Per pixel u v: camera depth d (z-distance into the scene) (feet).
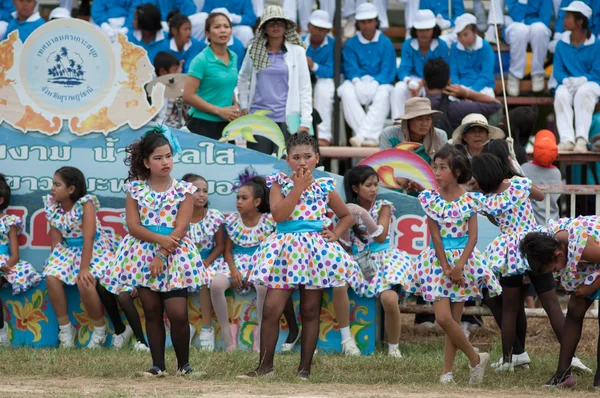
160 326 68.80
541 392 64.95
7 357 78.02
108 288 82.74
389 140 96.53
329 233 69.62
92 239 84.79
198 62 96.17
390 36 134.21
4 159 88.53
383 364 76.74
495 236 86.22
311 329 69.56
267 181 70.28
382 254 85.25
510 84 123.95
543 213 97.91
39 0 139.74
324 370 73.56
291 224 69.26
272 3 142.00
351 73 118.42
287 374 69.92
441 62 108.37
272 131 88.48
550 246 65.10
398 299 88.28
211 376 69.05
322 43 119.75
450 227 70.38
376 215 85.56
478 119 93.61
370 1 128.67
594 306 94.73
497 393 63.82
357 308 85.61
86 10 133.59
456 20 118.83
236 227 86.12
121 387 63.31
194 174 86.33
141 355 78.89
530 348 89.30
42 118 88.28
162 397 57.62
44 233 88.33
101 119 88.28
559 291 112.06
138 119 88.33
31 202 88.43
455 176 69.67
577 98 116.88
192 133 88.48
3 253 86.69
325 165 119.55
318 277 68.59
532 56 123.75
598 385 67.05
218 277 84.58
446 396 61.26
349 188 86.28
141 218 67.82
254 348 85.05
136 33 117.50
